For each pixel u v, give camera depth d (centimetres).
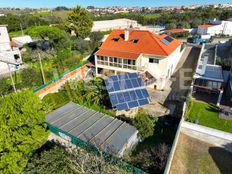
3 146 1315
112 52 3422
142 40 3397
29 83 3000
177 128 2106
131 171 1489
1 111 1368
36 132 1497
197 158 1842
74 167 1416
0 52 3850
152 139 2062
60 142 2027
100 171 1409
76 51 4453
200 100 2728
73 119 2108
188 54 4534
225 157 1861
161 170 1566
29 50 4478
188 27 8212
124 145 1750
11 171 1312
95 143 1702
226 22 7188
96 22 8419
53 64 3712
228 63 3619
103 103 2623
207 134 2062
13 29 7981
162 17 10131
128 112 2469
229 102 2667
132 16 10788
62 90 2805
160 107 2594
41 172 1307
